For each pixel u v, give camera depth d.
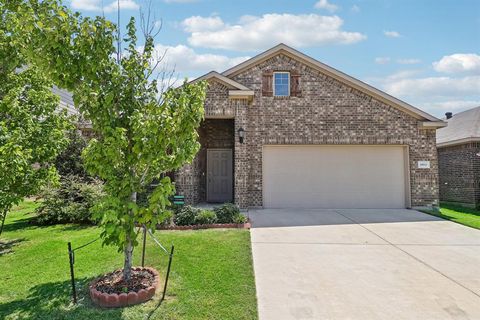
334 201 11.77
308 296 4.31
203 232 7.59
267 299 4.21
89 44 3.94
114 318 3.66
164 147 4.12
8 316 3.75
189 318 3.69
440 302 4.15
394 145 11.86
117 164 4.08
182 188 11.07
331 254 6.15
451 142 14.51
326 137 11.69
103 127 4.04
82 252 6.06
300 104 11.77
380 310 3.94
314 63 11.78
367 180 11.85
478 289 4.56
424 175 11.75
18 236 7.61
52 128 7.22
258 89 11.83
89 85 4.03
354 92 11.83
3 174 5.53
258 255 6.05
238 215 8.66
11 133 6.18
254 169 11.63
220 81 11.30
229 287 4.51
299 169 11.82
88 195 8.98
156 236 7.12
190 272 5.02
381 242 7.04
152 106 4.20
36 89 7.14
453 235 7.72
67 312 3.82
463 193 14.19
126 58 4.31
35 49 3.93
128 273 4.43
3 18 6.38
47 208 8.98
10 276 5.00
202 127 13.73
